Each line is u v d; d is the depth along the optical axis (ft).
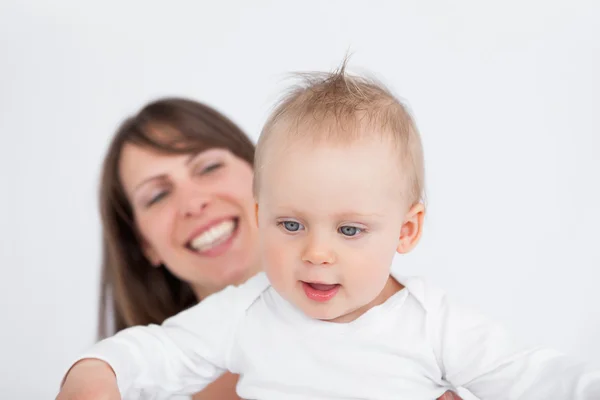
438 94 9.69
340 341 5.19
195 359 5.35
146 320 8.39
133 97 9.79
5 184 9.73
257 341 5.35
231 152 8.13
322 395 5.18
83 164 9.70
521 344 5.09
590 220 9.59
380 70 9.74
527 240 9.56
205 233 7.89
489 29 9.70
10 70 9.72
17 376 9.41
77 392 4.58
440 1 9.70
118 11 9.83
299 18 9.86
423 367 5.19
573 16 9.70
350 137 4.83
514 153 9.66
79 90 9.77
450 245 9.53
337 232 4.80
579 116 9.65
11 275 9.69
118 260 8.36
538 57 9.71
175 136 7.97
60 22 9.82
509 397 4.88
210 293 8.21
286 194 4.80
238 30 9.84
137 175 7.97
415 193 5.13
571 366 4.78
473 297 9.37
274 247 4.89
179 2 9.84
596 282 9.46
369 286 4.86
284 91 6.03
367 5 9.79
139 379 5.08
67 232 9.73
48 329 9.57
